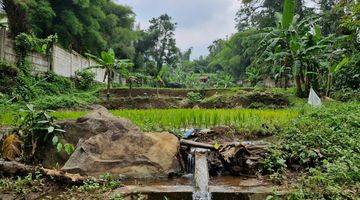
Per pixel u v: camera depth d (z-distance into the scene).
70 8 28.59
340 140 6.52
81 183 5.14
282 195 4.55
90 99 19.77
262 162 5.93
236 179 5.67
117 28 40.53
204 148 6.47
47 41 20.05
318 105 11.55
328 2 28.91
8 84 15.44
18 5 18.48
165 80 38.78
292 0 15.62
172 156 5.98
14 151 6.09
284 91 18.86
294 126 7.73
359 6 14.66
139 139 5.99
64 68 23.55
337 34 21.61
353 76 16.42
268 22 33.31
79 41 31.09
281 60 18.53
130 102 19.30
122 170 5.66
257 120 9.05
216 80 37.53
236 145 6.10
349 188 4.63
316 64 17.11
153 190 4.82
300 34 17.55
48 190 4.94
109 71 20.48
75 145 6.13
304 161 5.97
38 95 17.27
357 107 9.72
